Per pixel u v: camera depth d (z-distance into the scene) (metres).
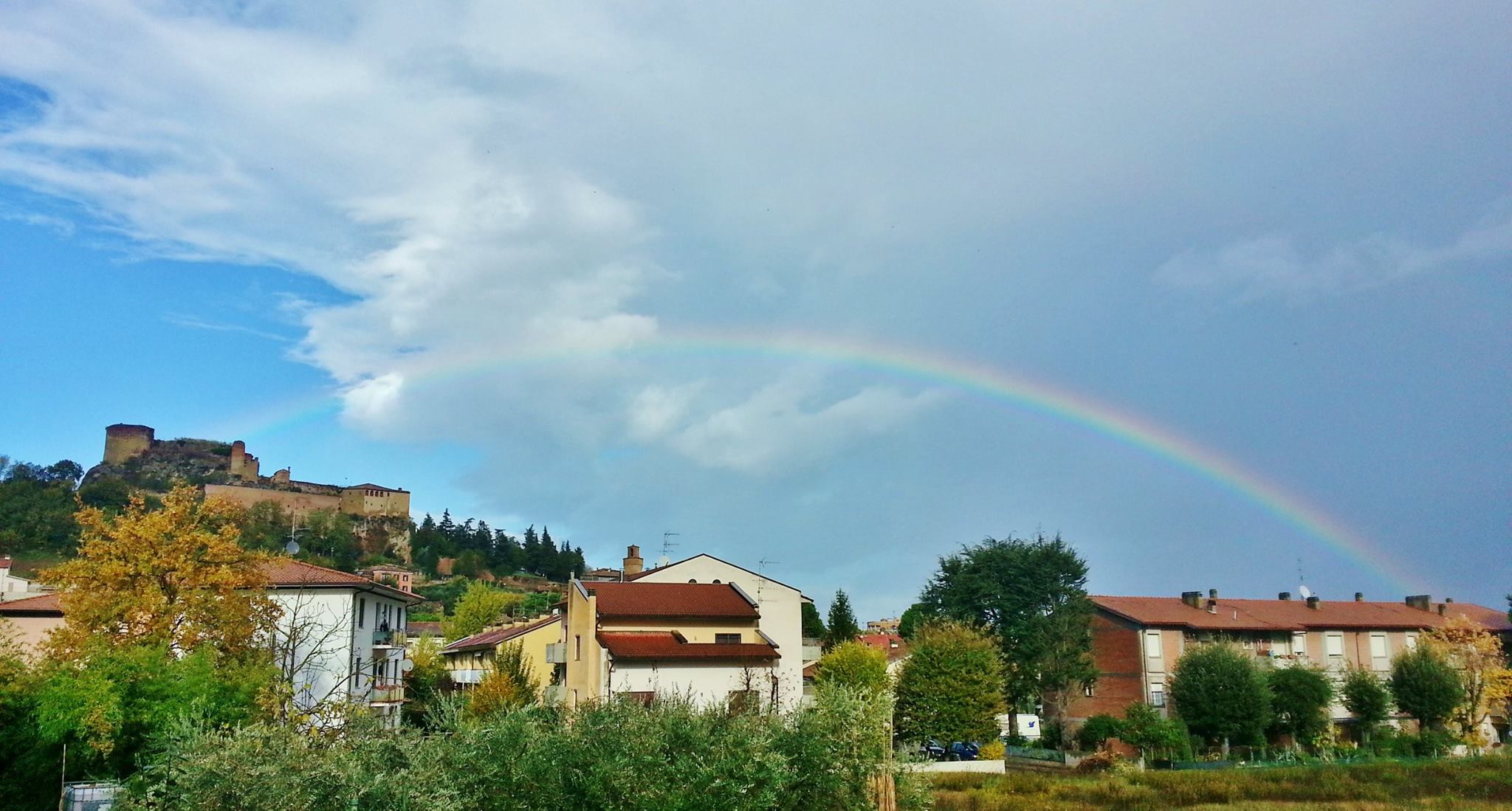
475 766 15.36
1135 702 56.81
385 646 53.38
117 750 23.41
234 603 35.34
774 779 15.85
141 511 36.59
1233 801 33.47
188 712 23.61
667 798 15.05
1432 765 43.62
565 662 54.78
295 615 32.56
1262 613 69.31
